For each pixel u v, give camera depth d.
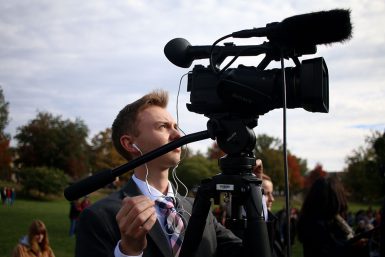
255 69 1.94
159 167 2.46
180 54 2.18
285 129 1.79
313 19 1.81
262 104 1.89
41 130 86.69
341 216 4.18
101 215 2.15
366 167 47.56
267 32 1.89
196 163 61.03
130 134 2.52
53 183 65.06
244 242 1.83
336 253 3.85
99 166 91.25
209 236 2.36
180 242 2.29
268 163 70.31
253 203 1.85
